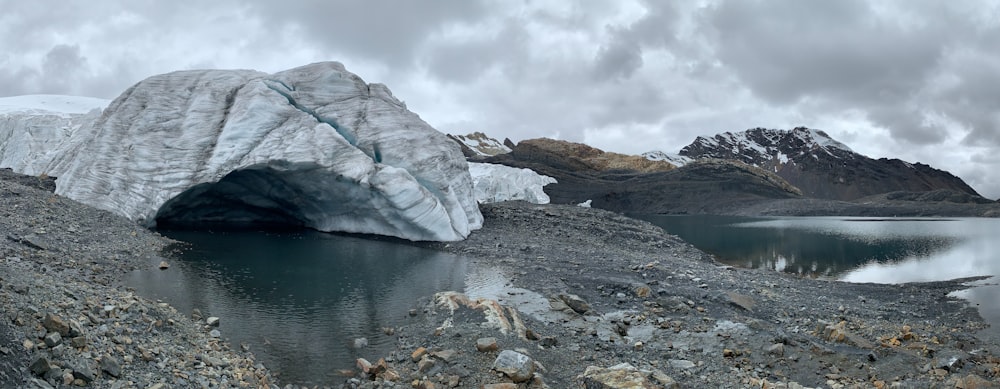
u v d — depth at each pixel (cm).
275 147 3372
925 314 2125
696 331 1639
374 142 3631
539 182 12669
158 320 1245
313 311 1730
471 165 11325
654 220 9131
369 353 1356
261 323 1562
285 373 1203
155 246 2620
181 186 3253
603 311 1870
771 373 1305
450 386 1115
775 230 6825
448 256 2927
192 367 1049
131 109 3597
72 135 4459
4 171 3841
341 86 3969
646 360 1363
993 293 2573
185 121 3556
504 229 3909
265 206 3928
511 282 2266
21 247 1945
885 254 4369
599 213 4962
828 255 4281
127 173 3253
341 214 3722
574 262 2795
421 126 3931
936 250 4666
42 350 873
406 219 3328
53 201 2755
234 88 3841
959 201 13975
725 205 12256
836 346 1520
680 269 2708
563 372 1232
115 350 992
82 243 2266
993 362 1417
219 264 2388
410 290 2080
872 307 2173
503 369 1165
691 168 14762
